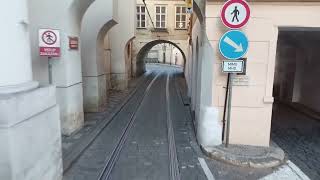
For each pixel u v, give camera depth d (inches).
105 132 342.0
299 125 395.2
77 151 264.8
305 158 263.3
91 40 450.3
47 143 169.9
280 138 329.7
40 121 158.7
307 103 514.9
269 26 257.3
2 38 144.6
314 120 427.8
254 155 248.8
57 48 282.8
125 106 522.0
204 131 278.1
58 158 192.7
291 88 578.6
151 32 1183.6
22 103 138.4
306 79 516.4
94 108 460.4
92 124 375.6
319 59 460.4
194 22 491.8
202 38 292.8
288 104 553.0
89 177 212.2
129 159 252.7
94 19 451.5
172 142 303.6
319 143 312.2
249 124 272.7
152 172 224.4
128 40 729.6
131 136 326.6
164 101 583.2
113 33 727.7
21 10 157.2
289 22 255.6
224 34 239.0
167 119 416.8
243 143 276.2
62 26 303.7
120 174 219.9
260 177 217.3
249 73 264.7
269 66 262.7
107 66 683.4
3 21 144.7
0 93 138.6
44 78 312.7
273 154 252.5
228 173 223.5
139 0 1175.6
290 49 573.6
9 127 126.3
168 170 228.4
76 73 341.7
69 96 319.0
